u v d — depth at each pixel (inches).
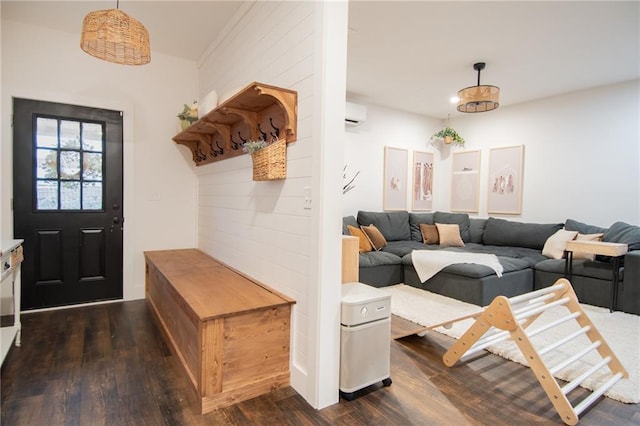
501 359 100.7
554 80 180.4
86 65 141.7
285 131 91.0
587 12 116.0
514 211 225.8
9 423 69.2
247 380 81.6
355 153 224.5
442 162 269.7
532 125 217.2
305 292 82.5
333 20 76.9
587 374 80.8
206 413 74.5
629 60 154.2
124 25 89.3
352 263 98.3
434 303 148.1
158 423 70.6
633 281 138.2
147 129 155.9
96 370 91.0
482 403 78.5
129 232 152.8
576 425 70.7
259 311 82.4
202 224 161.3
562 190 204.2
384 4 112.7
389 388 84.8
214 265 130.5
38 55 132.8
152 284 140.9
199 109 136.3
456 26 126.6
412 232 235.1
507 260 164.6
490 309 84.7
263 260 103.6
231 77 128.6
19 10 121.4
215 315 76.2
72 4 118.0
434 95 209.8
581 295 153.7
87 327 120.8
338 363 79.7
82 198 143.0
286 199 91.4
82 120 141.6
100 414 72.8
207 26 132.9
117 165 149.6
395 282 179.5
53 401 76.9
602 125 188.5
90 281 146.1
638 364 95.9
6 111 127.2
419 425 70.6
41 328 119.1
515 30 128.9
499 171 233.6
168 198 162.1
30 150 132.6
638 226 169.6
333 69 77.2
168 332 111.3
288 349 87.6
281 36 94.9
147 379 87.0
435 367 95.5
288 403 78.9
